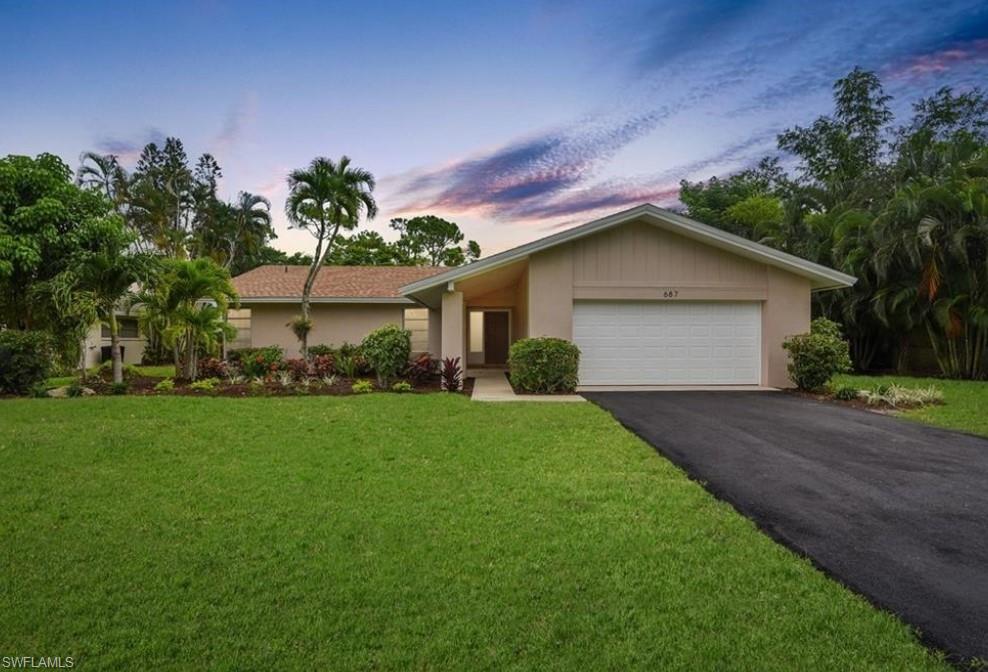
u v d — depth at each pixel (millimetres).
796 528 4148
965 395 11375
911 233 15234
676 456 6207
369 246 42750
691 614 2928
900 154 22406
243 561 3551
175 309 13266
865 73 28234
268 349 17453
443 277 12281
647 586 3227
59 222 14125
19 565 3496
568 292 12461
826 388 11820
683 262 12594
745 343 12812
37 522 4219
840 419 8477
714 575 3363
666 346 12742
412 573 3383
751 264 12672
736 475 5480
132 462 5914
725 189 35531
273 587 3215
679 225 11953
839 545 3844
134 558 3592
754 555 3646
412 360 13625
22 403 9539
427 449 6477
